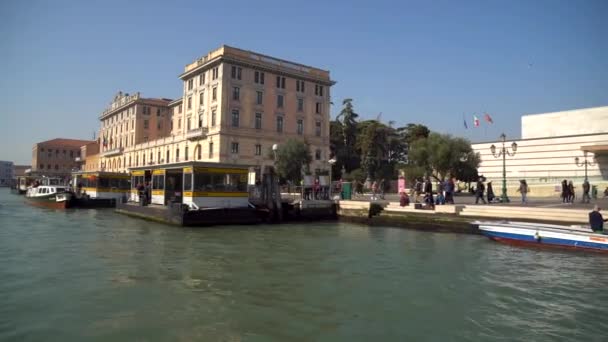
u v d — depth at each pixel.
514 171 45.06
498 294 9.70
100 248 15.30
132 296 9.21
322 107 59.47
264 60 53.38
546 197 38.22
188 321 7.71
